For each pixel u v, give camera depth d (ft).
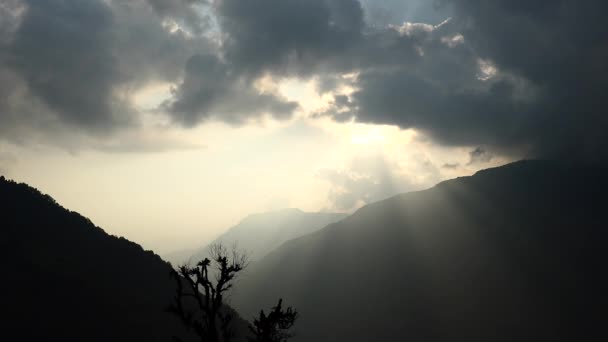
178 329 450.71
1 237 519.19
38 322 398.42
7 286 433.48
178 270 81.30
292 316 79.82
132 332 429.79
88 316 436.76
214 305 79.00
